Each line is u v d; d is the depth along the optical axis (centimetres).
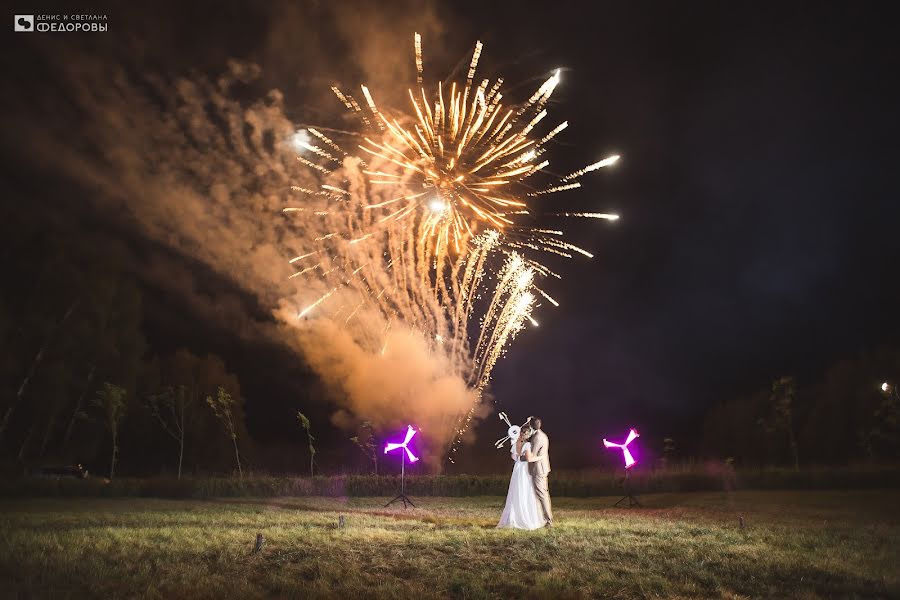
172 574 898
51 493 2461
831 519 1553
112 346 4181
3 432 3869
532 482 1345
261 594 820
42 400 3925
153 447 4259
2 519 1555
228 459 4206
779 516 1625
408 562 970
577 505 2045
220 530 1288
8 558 984
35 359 3994
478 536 1186
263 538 1077
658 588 856
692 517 1600
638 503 1966
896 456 3225
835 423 3997
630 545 1112
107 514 1717
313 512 1773
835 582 897
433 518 1537
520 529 1300
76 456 4025
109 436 4225
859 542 1178
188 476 2842
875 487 2498
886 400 3325
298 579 882
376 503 2111
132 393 4191
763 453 4341
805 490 2495
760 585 877
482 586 843
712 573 927
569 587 842
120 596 804
